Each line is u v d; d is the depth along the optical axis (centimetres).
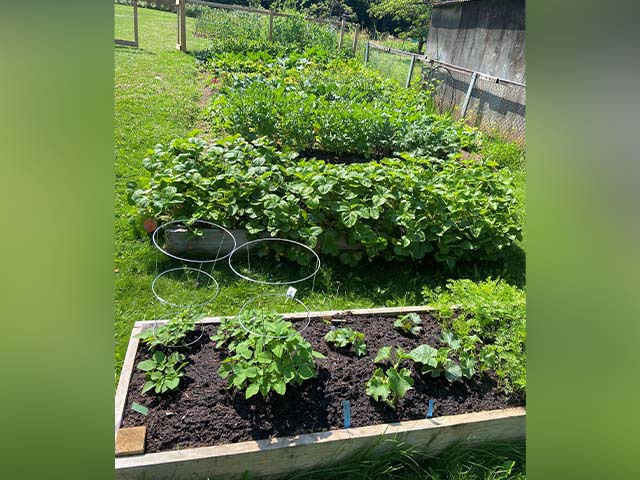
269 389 240
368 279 403
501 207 448
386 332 312
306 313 319
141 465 212
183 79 1012
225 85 910
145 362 262
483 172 507
